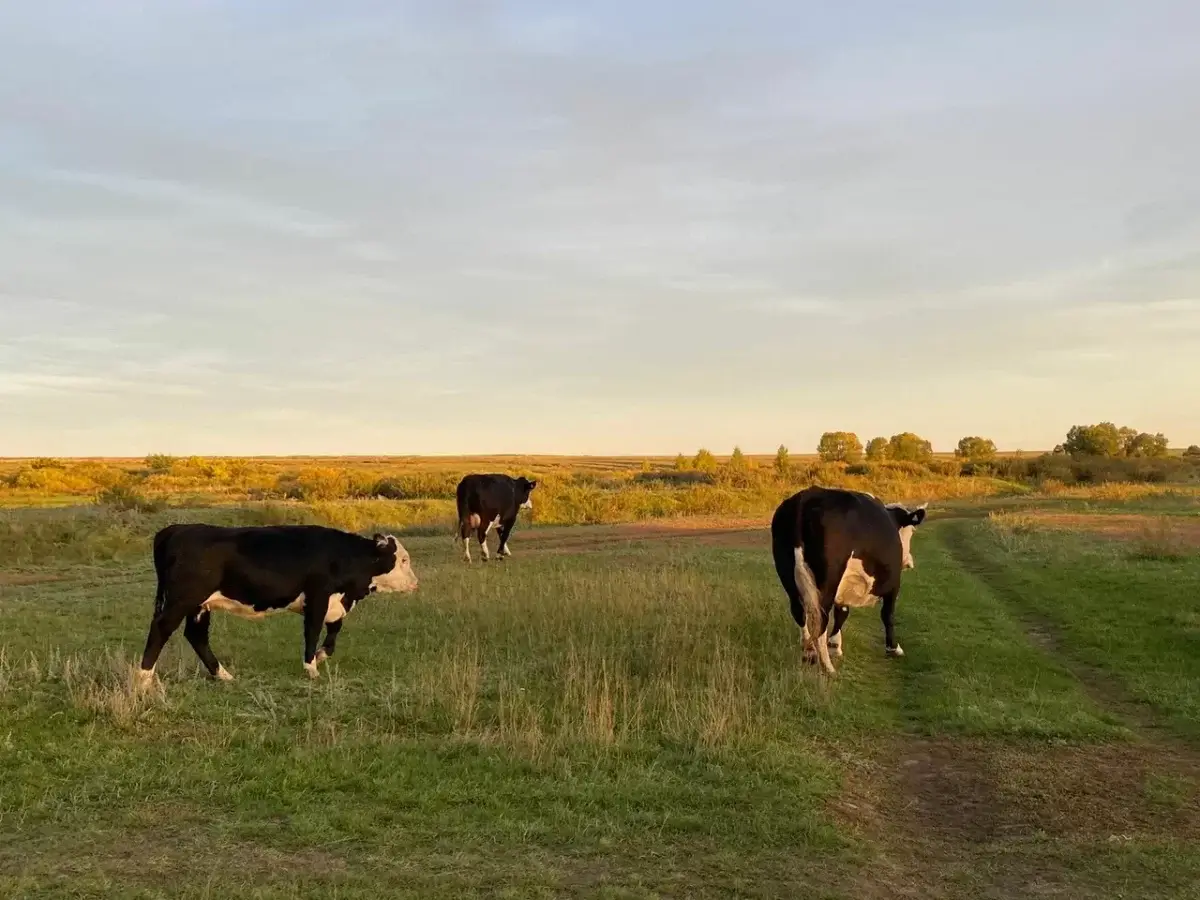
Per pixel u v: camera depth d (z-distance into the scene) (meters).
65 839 6.21
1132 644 13.00
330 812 6.70
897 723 9.73
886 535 11.77
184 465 75.44
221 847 6.15
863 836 6.78
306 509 35.31
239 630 13.18
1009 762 8.48
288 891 5.50
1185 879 6.15
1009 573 20.36
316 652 10.96
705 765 7.92
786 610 15.13
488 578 18.28
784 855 6.36
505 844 6.34
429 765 7.66
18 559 22.39
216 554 9.87
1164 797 7.62
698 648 11.87
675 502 41.75
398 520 35.94
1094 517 33.16
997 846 6.71
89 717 8.61
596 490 45.12
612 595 15.23
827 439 94.50
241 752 7.87
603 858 6.19
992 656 12.44
